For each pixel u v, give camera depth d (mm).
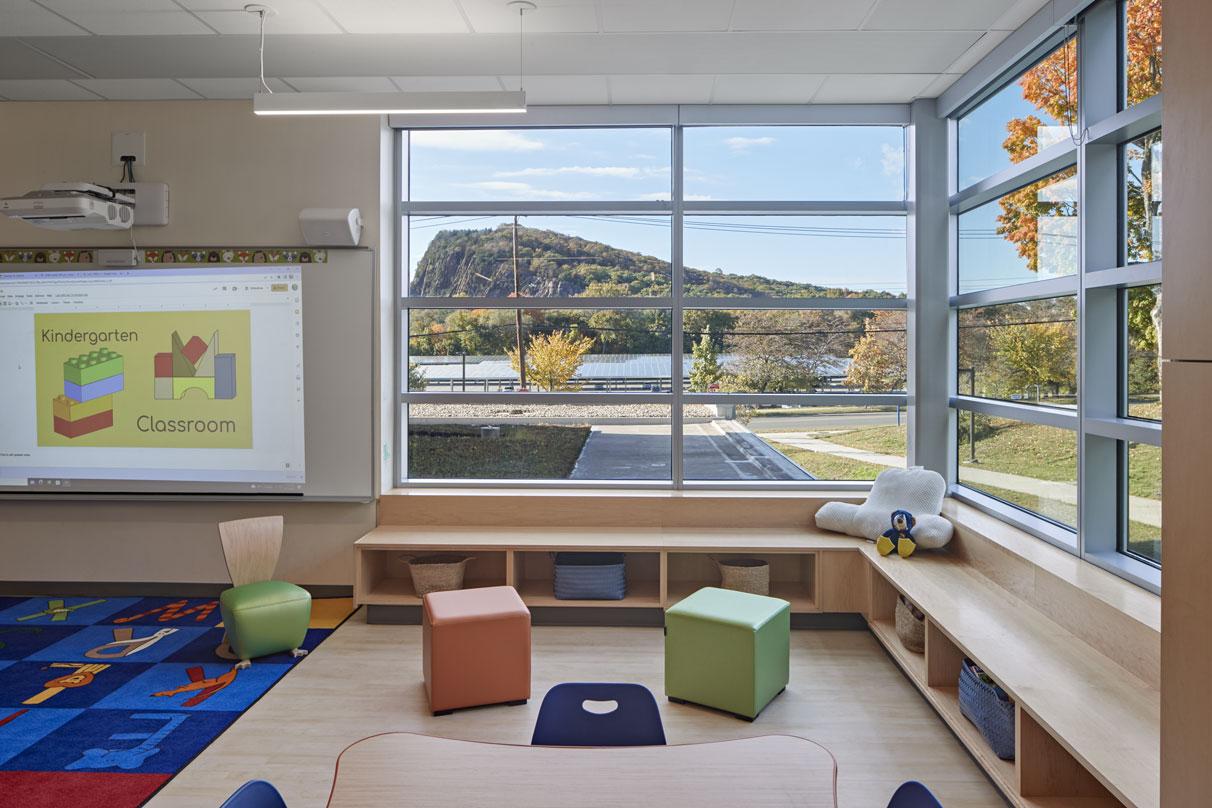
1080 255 3936
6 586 5824
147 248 5660
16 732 3691
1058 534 4293
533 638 4969
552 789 1854
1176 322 1922
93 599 5715
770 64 5020
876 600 4910
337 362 5633
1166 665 1979
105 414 5699
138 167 5652
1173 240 1934
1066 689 3025
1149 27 3633
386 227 5770
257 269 5621
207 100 5645
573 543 5184
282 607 4566
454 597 4223
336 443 5652
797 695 4125
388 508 5711
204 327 5652
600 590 5180
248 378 5648
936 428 5727
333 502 5688
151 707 3959
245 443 5668
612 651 4750
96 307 5676
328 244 5543
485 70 5141
